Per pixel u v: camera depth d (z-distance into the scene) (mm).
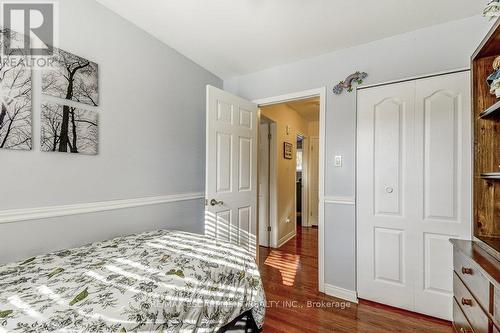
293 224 4367
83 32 1549
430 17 1751
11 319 730
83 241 1539
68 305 811
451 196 1762
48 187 1378
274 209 3674
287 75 2533
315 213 5160
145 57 1964
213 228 2191
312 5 1650
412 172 1902
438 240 1804
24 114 1279
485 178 1414
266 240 3721
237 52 2309
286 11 1716
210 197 2174
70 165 1480
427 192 1848
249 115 2650
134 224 1868
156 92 2062
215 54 2344
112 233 1708
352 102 2158
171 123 2213
